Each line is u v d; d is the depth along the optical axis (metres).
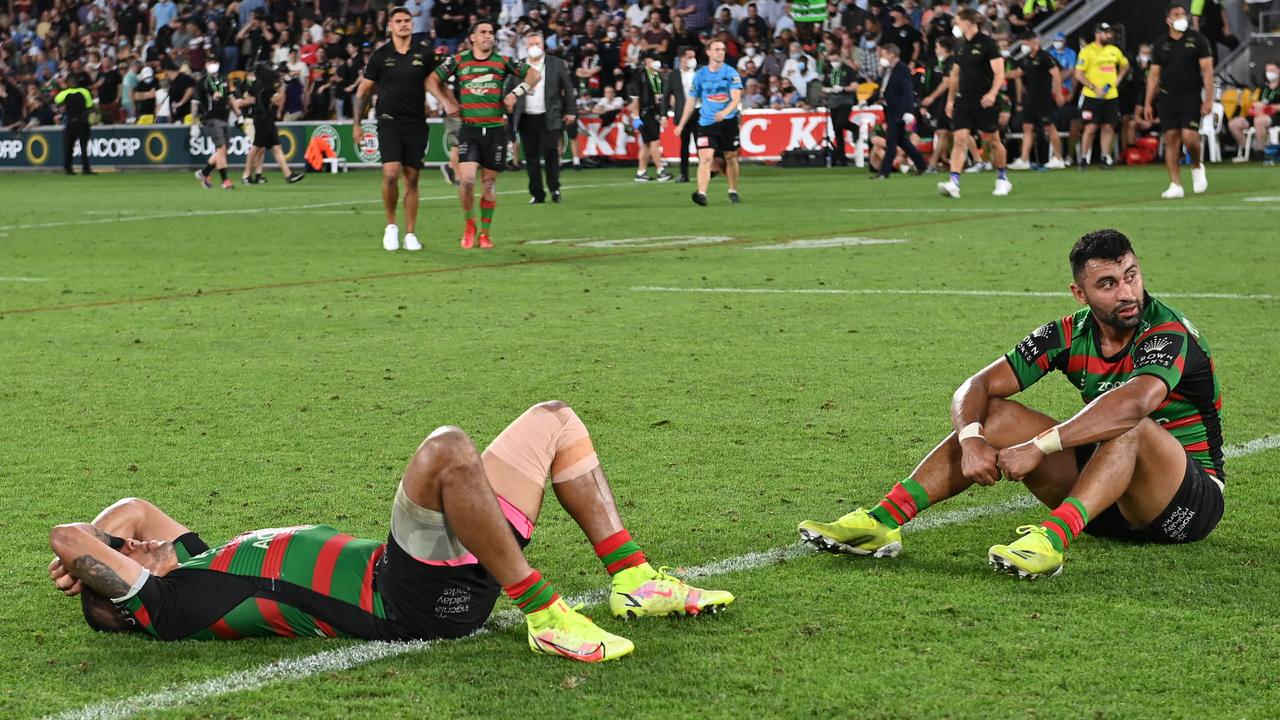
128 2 44.75
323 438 7.29
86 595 4.35
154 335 10.56
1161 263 13.42
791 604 4.68
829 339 9.83
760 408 7.77
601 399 8.06
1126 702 3.84
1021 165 29.92
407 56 15.54
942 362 8.96
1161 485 4.97
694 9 35.84
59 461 6.89
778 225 18.52
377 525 5.75
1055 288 12.02
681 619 4.54
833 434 7.18
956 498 5.96
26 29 47.22
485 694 3.95
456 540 4.14
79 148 40.34
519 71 15.97
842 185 26.41
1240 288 11.75
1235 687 3.93
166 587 4.32
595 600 4.78
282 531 4.39
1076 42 33.19
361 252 16.05
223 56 39.56
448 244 16.84
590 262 14.66
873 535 5.12
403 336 10.27
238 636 4.34
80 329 10.91
